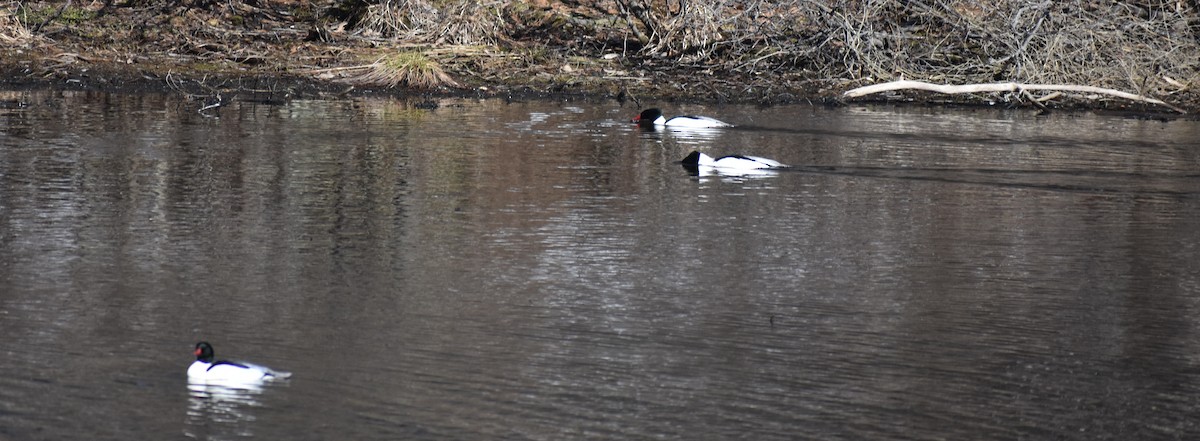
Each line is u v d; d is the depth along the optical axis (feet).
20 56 97.50
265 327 38.60
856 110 94.73
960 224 55.31
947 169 68.90
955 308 42.55
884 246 50.93
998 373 36.40
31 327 38.04
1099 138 81.61
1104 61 102.01
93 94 89.10
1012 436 31.86
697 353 37.37
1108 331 40.45
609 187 62.18
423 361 36.01
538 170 66.44
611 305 41.91
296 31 108.58
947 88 97.25
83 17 106.63
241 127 77.30
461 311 40.75
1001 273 47.09
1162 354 38.32
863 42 105.29
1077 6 101.35
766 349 37.93
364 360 35.94
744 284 44.83
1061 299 43.83
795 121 87.86
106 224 51.11
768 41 110.42
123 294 41.57
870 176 66.54
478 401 33.14
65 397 32.73
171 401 32.68
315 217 53.57
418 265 46.26
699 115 89.76
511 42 109.09
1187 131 85.92
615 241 50.75
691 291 43.78
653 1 116.98
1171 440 31.89
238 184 59.93
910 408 33.55
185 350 36.42
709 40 109.70
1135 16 106.63
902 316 41.47
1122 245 51.75
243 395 33.19
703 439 31.17
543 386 34.35
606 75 102.99
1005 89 97.19
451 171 65.26
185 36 105.09
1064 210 58.59
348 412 32.22
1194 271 47.80
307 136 74.90
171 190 58.08
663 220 54.85
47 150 67.05
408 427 31.42
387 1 108.68
